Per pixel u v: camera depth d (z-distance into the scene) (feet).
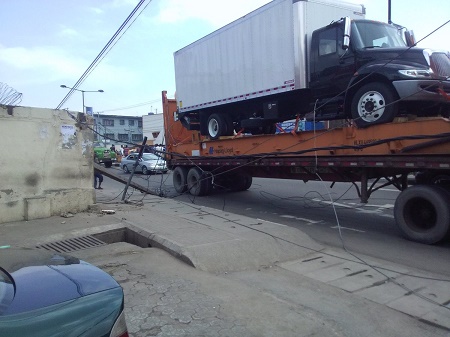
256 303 13.52
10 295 6.76
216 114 43.60
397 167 23.80
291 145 32.14
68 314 6.49
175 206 32.78
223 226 24.17
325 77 31.07
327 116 31.35
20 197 26.11
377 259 20.29
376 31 30.25
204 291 14.40
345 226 28.17
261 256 19.48
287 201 40.52
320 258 20.48
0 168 25.27
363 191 27.68
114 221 25.46
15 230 23.32
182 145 49.06
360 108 26.91
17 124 26.08
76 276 7.96
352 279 17.12
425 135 22.03
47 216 26.91
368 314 13.38
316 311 13.21
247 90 37.60
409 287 16.19
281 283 16.34
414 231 23.49
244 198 43.68
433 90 24.59
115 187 59.26
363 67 27.02
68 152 28.55
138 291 14.30
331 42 30.58
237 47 38.58
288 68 32.99
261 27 35.50
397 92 24.67
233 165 38.88
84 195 29.19
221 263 17.95
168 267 17.02
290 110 37.24
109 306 6.98
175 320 12.09
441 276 17.60
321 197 42.09
